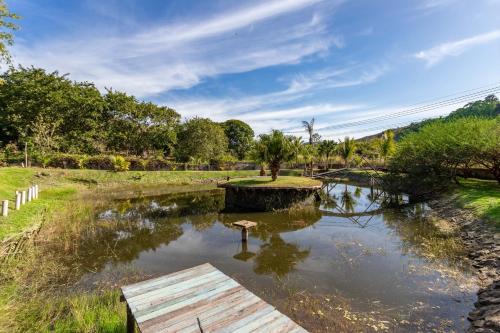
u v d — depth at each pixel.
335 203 15.59
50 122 29.12
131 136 36.94
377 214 12.48
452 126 15.52
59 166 25.33
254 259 7.04
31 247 7.13
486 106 42.25
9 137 28.53
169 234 9.34
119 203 15.48
